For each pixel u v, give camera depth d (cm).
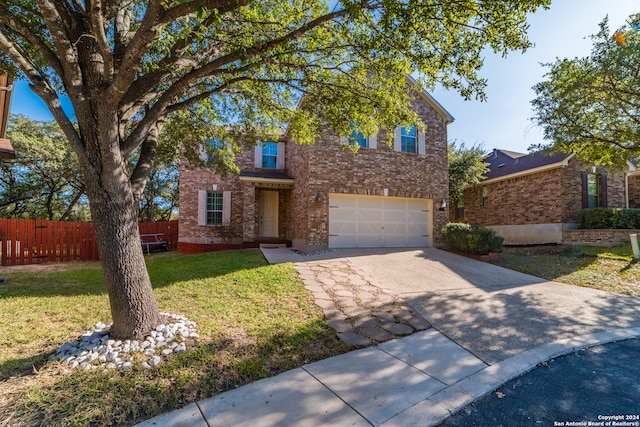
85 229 1298
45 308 542
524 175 1571
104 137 377
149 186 2244
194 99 534
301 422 274
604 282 795
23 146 1808
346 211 1225
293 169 1427
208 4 321
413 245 1328
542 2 365
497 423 279
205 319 495
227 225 1507
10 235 1122
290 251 1198
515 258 1095
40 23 465
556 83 1074
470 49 443
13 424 266
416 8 377
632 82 940
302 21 535
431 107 1380
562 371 378
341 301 616
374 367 379
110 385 321
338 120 671
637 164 1421
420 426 273
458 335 481
